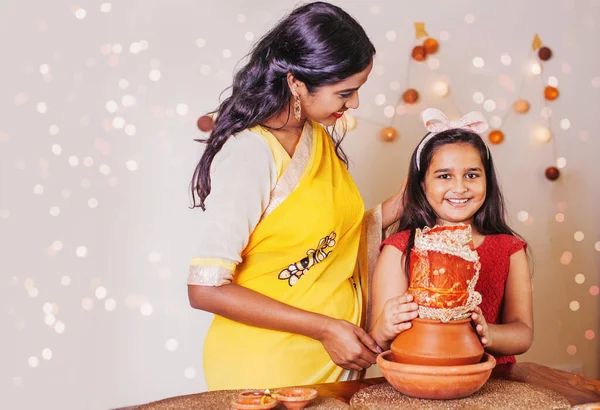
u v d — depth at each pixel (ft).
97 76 7.86
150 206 7.98
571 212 9.11
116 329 7.94
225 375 4.64
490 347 4.62
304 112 4.72
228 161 4.54
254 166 4.49
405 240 5.17
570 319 9.14
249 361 4.58
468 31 8.68
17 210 7.80
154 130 7.96
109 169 7.90
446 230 3.68
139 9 7.91
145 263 7.98
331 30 4.41
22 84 7.80
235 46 8.07
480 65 8.66
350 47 4.42
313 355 4.66
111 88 7.89
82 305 7.88
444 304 3.55
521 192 8.93
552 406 3.45
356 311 5.10
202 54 8.02
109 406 7.93
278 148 4.64
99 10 7.86
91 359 7.89
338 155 5.34
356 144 8.32
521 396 3.62
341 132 8.21
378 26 8.37
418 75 8.49
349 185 5.20
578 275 9.16
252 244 4.62
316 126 5.08
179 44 7.98
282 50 4.53
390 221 5.67
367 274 5.47
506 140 8.85
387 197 8.41
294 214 4.59
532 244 8.98
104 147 7.89
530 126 8.93
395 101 8.41
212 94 8.04
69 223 7.86
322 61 4.38
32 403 7.83
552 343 9.10
